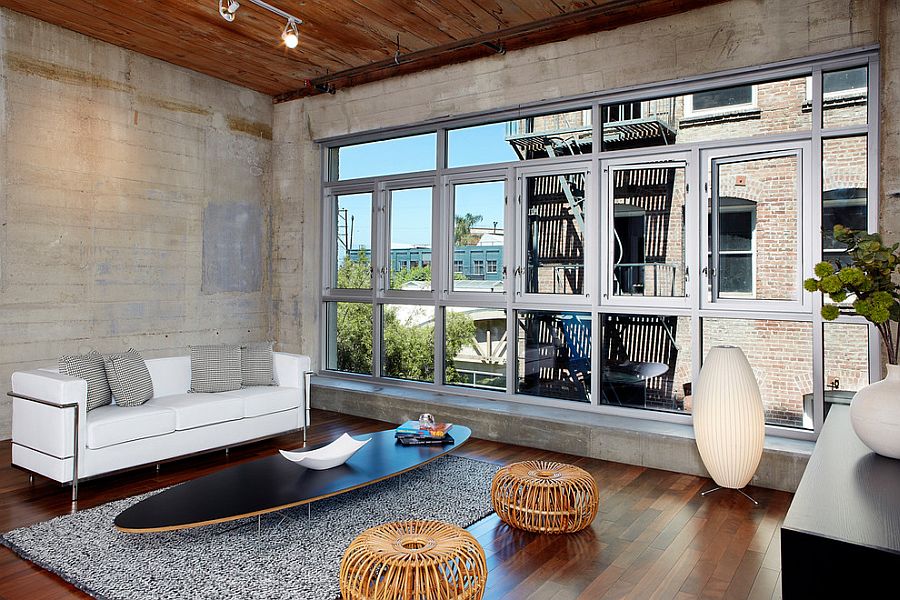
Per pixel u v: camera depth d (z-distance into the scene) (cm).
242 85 708
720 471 409
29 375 413
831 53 430
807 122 453
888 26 400
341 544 324
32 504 382
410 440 423
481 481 432
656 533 345
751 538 338
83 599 267
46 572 293
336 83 693
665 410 514
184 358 532
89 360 450
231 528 345
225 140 693
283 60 626
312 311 732
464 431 451
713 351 416
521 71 565
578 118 556
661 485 427
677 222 507
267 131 742
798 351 457
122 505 380
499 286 605
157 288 625
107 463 408
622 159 530
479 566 250
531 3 483
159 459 442
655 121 516
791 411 459
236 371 540
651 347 520
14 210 517
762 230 470
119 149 592
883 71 405
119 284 593
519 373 593
